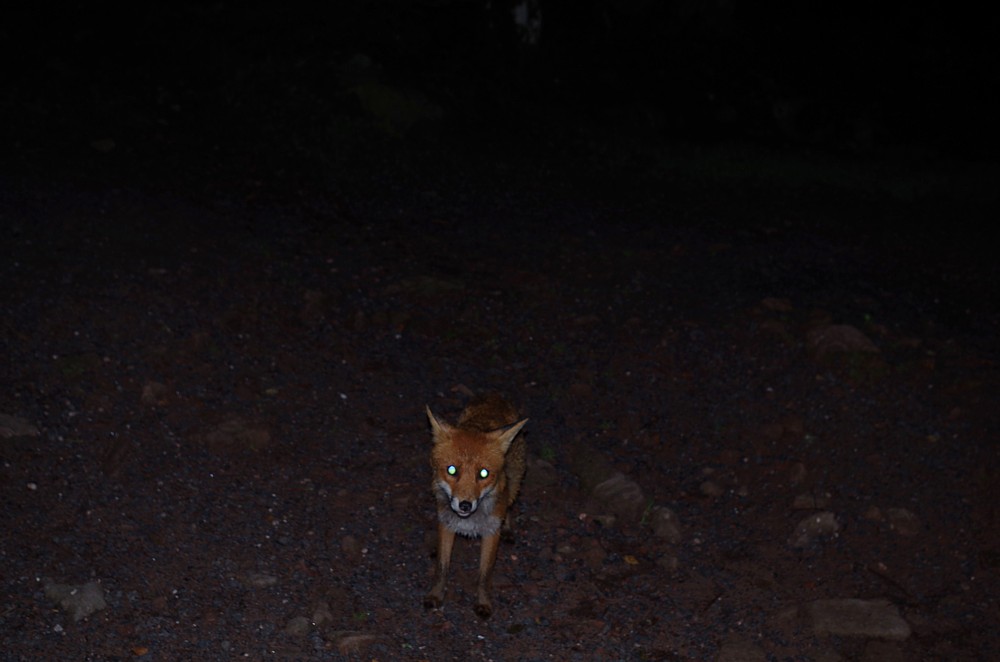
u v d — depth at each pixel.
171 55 7.80
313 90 7.89
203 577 3.88
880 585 4.06
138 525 3.98
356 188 6.71
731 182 8.47
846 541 4.18
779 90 11.56
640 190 7.87
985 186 9.05
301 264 5.28
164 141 6.58
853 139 11.01
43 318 4.58
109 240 5.10
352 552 4.02
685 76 11.38
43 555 3.84
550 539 4.14
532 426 4.57
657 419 4.64
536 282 5.46
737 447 4.54
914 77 12.73
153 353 4.55
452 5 9.77
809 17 13.27
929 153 10.59
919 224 7.57
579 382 4.79
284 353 4.73
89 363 4.45
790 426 4.58
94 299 4.72
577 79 10.63
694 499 4.34
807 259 6.27
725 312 5.25
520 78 9.90
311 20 8.37
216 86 7.63
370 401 4.60
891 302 5.47
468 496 3.76
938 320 5.28
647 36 11.74
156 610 3.78
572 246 6.17
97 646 3.67
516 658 3.80
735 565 4.11
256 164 6.62
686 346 5.01
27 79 6.88
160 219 5.36
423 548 4.07
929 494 4.32
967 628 3.94
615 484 4.31
